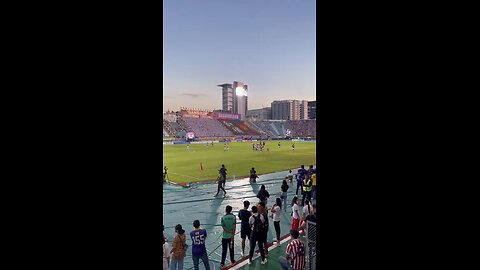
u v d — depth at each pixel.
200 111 77.69
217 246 7.04
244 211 6.35
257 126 85.75
